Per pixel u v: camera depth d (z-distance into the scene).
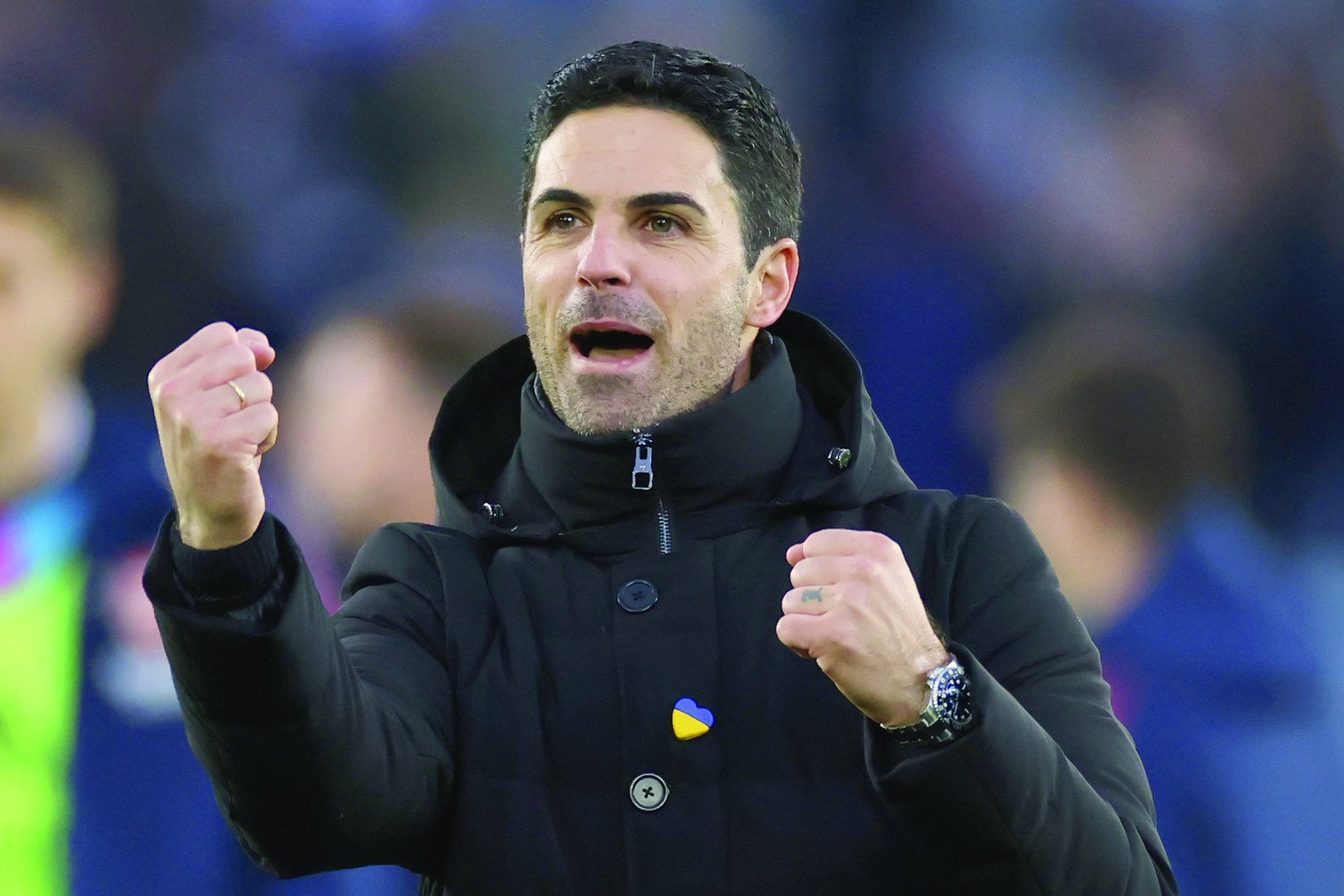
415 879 13.30
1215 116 32.69
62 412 14.10
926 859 6.48
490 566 7.57
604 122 7.48
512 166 31.16
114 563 13.20
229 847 12.69
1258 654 13.67
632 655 7.18
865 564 6.18
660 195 7.37
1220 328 31.83
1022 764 6.23
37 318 14.31
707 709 7.06
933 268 31.72
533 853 6.84
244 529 6.13
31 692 12.76
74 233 14.76
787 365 7.71
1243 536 15.34
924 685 6.23
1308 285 31.97
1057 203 32.22
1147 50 33.06
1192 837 13.26
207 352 6.11
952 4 32.94
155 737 12.77
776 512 7.56
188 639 6.11
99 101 29.81
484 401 8.16
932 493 7.74
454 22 31.48
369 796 6.49
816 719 7.02
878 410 30.16
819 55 32.75
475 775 6.99
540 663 7.22
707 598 7.30
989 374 30.22
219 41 30.58
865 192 32.31
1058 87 32.81
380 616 7.33
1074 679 7.12
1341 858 13.31
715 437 7.45
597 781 7.00
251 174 30.02
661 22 32.34
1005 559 7.39
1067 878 6.35
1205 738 13.45
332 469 15.55
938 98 32.69
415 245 30.25
